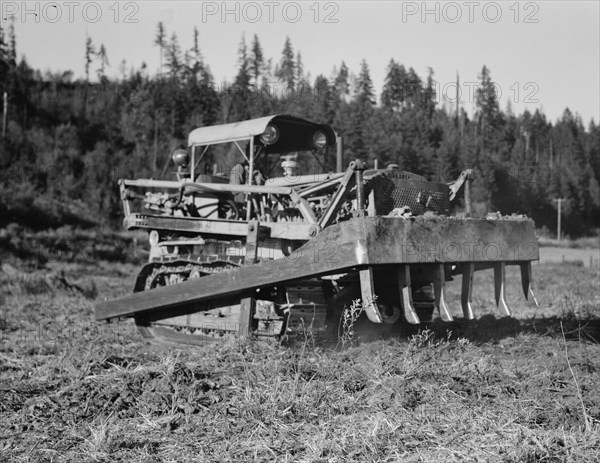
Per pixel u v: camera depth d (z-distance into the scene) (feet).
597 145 294.46
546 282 64.80
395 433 15.02
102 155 161.07
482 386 18.43
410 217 21.77
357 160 22.34
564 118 350.64
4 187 134.92
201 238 28.63
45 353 26.05
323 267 21.85
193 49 223.71
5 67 195.93
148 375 19.86
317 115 128.98
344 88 226.17
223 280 24.61
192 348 26.00
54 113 186.91
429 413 16.26
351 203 24.93
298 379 18.85
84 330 31.55
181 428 15.93
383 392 17.60
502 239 23.67
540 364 21.09
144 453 14.56
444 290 22.62
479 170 137.69
